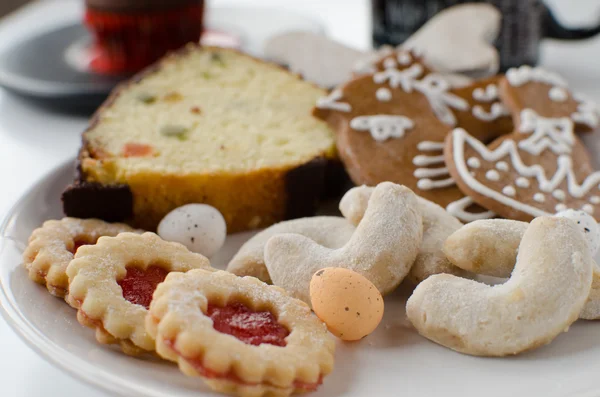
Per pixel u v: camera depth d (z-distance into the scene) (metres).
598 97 0.55
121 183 0.41
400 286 0.37
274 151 0.43
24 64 0.57
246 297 0.32
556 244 0.33
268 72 0.51
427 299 0.33
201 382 0.31
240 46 0.61
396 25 0.56
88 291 0.33
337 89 0.47
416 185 0.41
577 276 0.32
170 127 0.45
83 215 0.40
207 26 0.66
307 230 0.38
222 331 0.31
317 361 0.31
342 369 0.33
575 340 0.33
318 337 0.32
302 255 0.35
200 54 0.52
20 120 0.54
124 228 0.40
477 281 0.35
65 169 0.42
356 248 0.35
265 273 0.37
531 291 0.32
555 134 0.44
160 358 0.32
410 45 0.53
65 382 0.35
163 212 0.41
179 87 0.49
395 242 0.35
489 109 0.47
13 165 0.49
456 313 0.33
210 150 0.43
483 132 0.47
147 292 0.34
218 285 0.32
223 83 0.50
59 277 0.35
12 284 0.35
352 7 0.77
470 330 0.32
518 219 0.40
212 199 0.42
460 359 0.33
